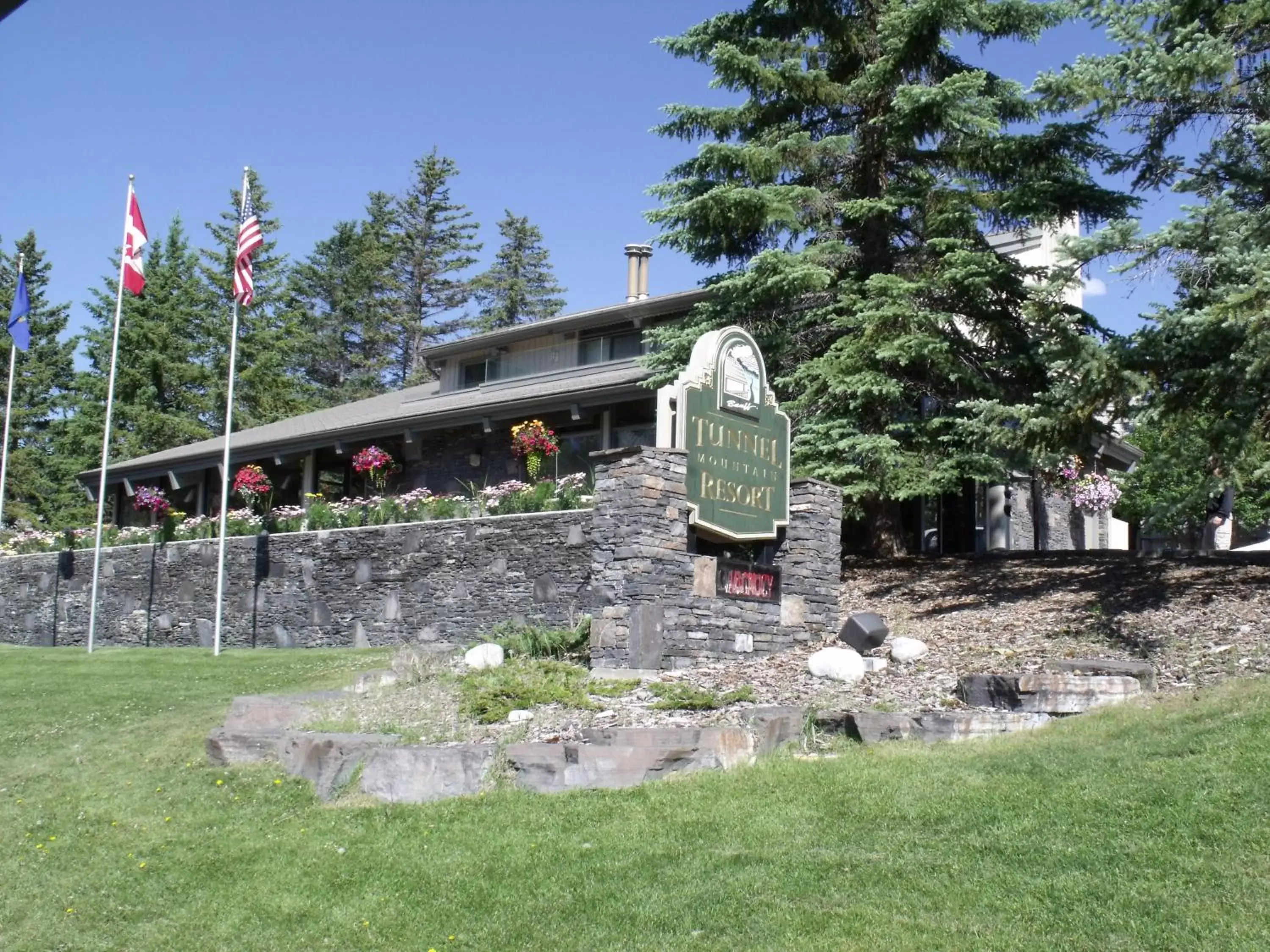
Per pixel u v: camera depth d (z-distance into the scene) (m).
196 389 45.47
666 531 12.02
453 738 9.25
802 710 9.20
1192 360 12.30
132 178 21.59
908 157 17.94
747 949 5.71
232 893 7.21
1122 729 8.05
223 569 18.89
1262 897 5.49
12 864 8.12
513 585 16.02
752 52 17.52
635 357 24.08
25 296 27.52
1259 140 12.59
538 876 6.91
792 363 17.58
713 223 17.19
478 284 57.56
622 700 10.09
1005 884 6.02
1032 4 16.80
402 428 23.41
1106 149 16.58
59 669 16.73
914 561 17.38
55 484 48.25
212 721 11.45
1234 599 11.59
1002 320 16.80
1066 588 13.65
